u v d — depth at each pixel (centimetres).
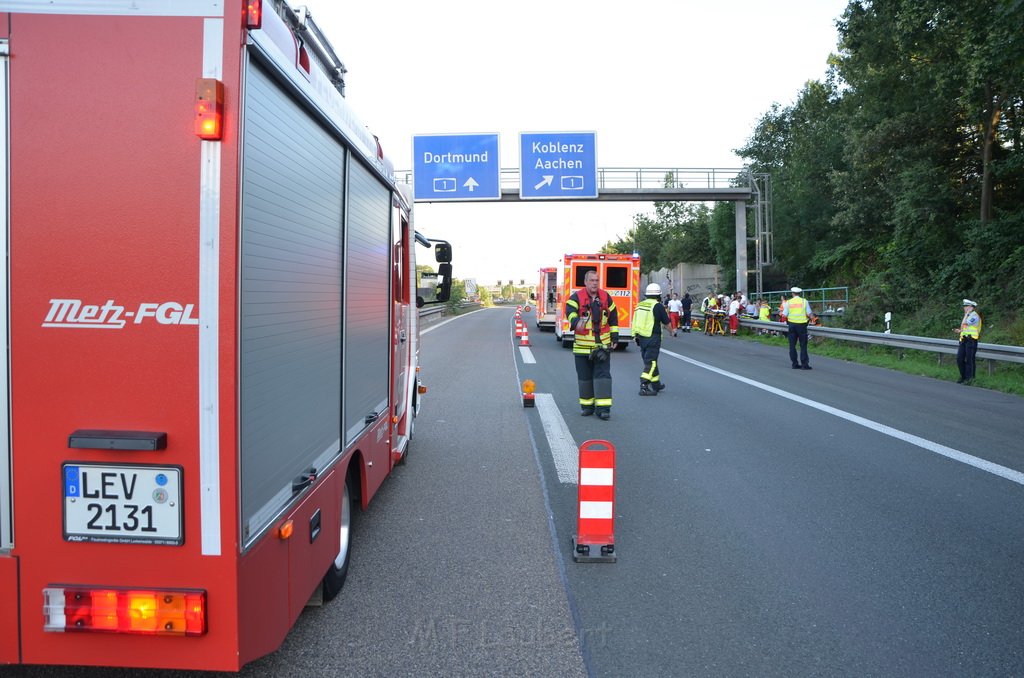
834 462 781
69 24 258
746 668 361
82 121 257
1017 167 2227
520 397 1258
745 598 444
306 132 340
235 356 257
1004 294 2109
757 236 3125
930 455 812
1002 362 1574
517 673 355
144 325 258
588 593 453
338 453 414
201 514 261
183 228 257
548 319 3216
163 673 346
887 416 1059
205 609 263
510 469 764
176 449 260
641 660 369
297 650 376
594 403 1062
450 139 2669
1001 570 488
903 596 446
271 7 294
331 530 398
